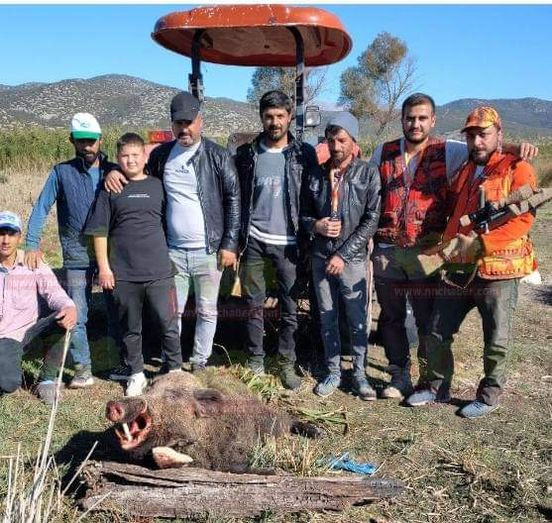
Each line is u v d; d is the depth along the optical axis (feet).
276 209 16.46
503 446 14.51
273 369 18.56
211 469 11.99
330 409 16.21
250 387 15.99
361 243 15.94
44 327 16.03
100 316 23.75
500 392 16.11
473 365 19.81
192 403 11.64
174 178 16.31
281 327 17.24
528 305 26.73
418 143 15.75
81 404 16.33
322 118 19.76
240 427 12.69
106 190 15.99
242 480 11.36
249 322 17.25
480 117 14.39
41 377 16.71
